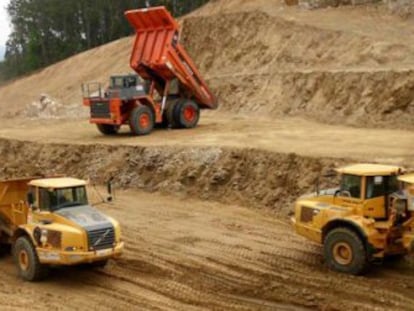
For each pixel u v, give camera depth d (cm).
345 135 2434
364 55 3148
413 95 2636
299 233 1534
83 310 1302
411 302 1264
